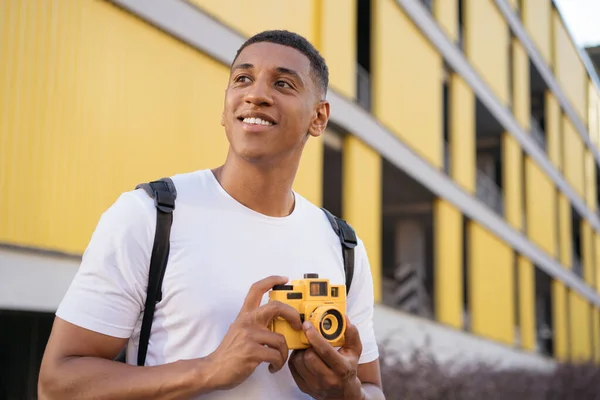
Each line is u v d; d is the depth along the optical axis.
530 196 22.95
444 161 17.80
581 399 17.73
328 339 1.56
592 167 33.62
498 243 19.23
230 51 8.30
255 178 1.76
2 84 5.79
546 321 32.56
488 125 20.50
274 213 1.83
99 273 1.58
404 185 14.64
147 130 7.12
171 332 1.61
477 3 18.64
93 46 6.61
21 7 5.98
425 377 10.19
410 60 14.06
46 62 6.16
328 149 11.62
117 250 1.60
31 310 5.94
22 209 5.88
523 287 21.56
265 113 1.72
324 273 1.85
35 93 6.05
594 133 34.12
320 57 1.90
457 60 16.78
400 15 13.77
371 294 2.05
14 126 5.86
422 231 17.03
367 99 13.31
